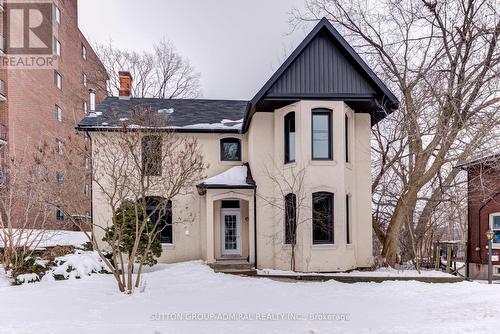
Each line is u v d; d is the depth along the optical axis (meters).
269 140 14.66
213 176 15.86
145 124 11.33
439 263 17.89
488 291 9.76
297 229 13.23
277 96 13.24
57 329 5.81
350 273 12.78
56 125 27.52
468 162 16.22
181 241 15.48
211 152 16.06
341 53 13.66
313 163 13.17
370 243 14.28
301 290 10.05
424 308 7.96
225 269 13.70
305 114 13.33
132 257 9.27
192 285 10.42
